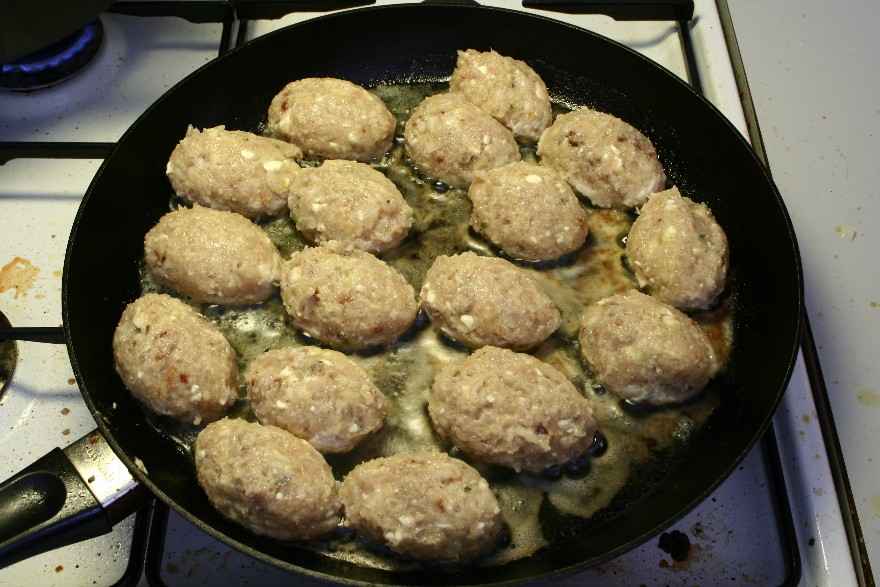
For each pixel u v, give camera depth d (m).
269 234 0.51
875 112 0.61
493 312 0.47
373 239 0.49
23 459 0.46
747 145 0.50
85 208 0.47
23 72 0.55
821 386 0.49
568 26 0.54
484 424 0.44
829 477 0.46
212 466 0.42
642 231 0.49
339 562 0.42
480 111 0.53
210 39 0.58
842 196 0.58
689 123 0.53
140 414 0.45
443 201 0.52
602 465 0.45
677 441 0.46
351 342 0.47
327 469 0.43
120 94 0.56
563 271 0.50
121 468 0.42
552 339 0.49
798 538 0.46
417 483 0.42
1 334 0.46
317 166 0.53
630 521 0.43
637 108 0.54
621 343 0.46
